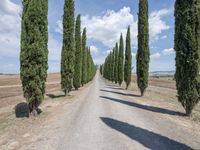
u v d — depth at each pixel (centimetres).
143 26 2855
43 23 1394
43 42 1393
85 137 954
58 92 3353
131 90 4009
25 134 1023
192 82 1505
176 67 1588
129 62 4303
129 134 1010
